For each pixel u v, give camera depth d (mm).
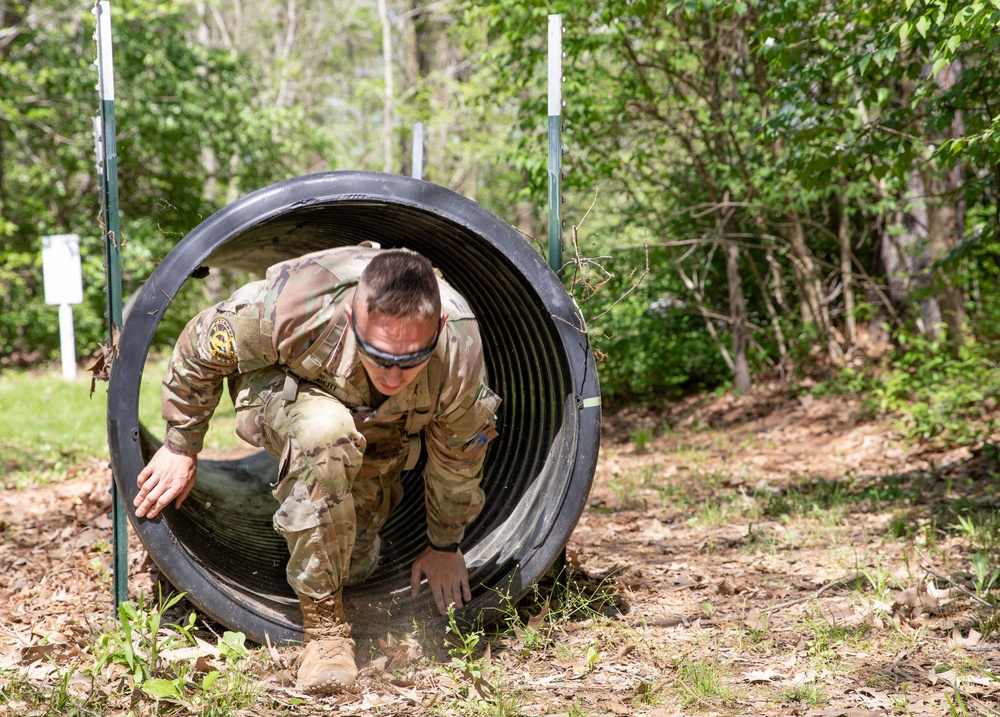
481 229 3512
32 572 4840
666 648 3420
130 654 2941
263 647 3344
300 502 3025
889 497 5984
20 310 18656
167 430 3203
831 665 3178
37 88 18000
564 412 3699
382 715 2834
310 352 2971
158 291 3178
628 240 11812
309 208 3359
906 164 6047
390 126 23359
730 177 10336
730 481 7047
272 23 31875
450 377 3064
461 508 3445
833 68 6094
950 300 9242
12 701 2844
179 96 18203
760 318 13016
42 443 9258
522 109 9805
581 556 4871
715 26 10086
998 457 6793
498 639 3535
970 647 3297
